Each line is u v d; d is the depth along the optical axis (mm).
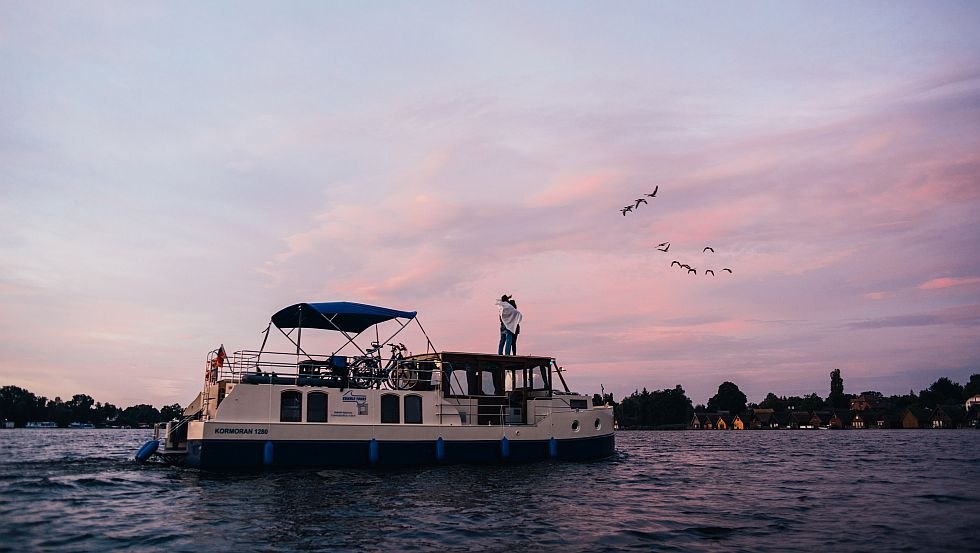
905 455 41156
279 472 23172
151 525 15008
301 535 14258
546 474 24828
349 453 24156
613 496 20281
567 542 13992
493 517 16484
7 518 15445
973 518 16703
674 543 13961
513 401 28828
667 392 187375
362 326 29406
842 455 41719
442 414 26203
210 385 25234
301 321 26391
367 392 24906
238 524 15234
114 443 63219
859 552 13180
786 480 25375
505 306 30125
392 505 17922
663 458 38562
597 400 32906
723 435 114000
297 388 23938
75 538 13641
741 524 15977
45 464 28078
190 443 24078
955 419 149875
